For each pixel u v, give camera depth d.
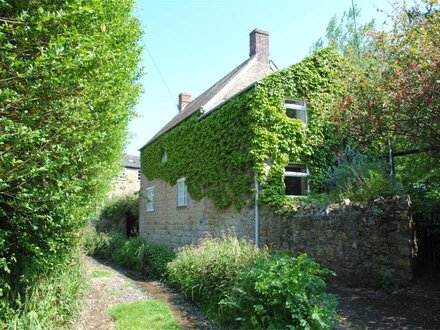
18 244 4.28
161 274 10.75
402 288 6.32
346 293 6.69
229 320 5.78
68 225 5.23
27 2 3.53
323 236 7.95
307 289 4.90
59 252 5.29
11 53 3.35
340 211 7.62
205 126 12.83
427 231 7.33
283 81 10.75
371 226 6.96
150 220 18.42
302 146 10.59
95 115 5.01
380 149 10.21
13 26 3.45
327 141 11.09
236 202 10.70
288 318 4.75
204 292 7.16
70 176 4.43
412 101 6.22
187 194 14.03
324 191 10.59
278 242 9.20
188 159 14.01
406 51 6.62
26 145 3.26
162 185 17.02
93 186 6.98
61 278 5.61
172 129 16.09
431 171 8.73
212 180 12.05
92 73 4.19
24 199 3.67
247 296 5.17
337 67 11.59
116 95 6.12
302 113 11.38
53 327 5.02
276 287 4.81
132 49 6.70
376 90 7.13
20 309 4.50
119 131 7.76
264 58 16.42
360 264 7.09
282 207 9.22
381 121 6.95
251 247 7.53
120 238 17.31
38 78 3.45
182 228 14.34
